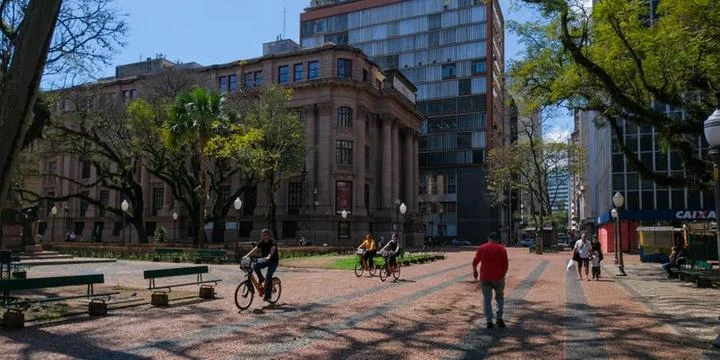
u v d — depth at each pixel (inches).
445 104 3604.8
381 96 2501.2
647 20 859.4
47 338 347.3
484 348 320.5
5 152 193.3
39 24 200.7
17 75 197.2
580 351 311.9
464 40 3597.4
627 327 389.7
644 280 796.6
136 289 617.0
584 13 721.0
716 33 601.0
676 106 729.6
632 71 753.6
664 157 1792.6
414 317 435.8
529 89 970.1
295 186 2311.8
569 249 2522.1
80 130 1609.3
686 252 898.1
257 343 334.3
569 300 548.7
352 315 446.3
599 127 967.6
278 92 1728.6
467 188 3494.1
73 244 1621.6
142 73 2755.9
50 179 2832.2
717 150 347.9
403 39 3754.9
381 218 2434.8
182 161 1733.5
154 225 2544.3
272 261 497.7
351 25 3905.0
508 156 2213.3
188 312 459.5
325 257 1365.7
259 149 1542.8
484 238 3415.4
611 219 1866.4
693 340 341.7
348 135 2284.7
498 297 393.4
